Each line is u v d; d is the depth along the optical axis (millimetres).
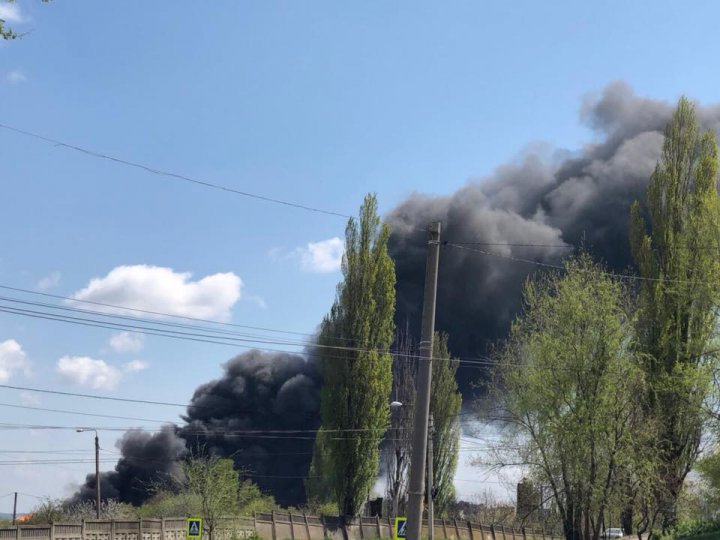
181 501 56656
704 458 34844
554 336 31984
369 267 64250
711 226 37969
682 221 42219
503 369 34531
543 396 31109
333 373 63219
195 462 53031
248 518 53781
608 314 30859
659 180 43094
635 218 43156
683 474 35562
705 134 43250
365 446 61688
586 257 33531
